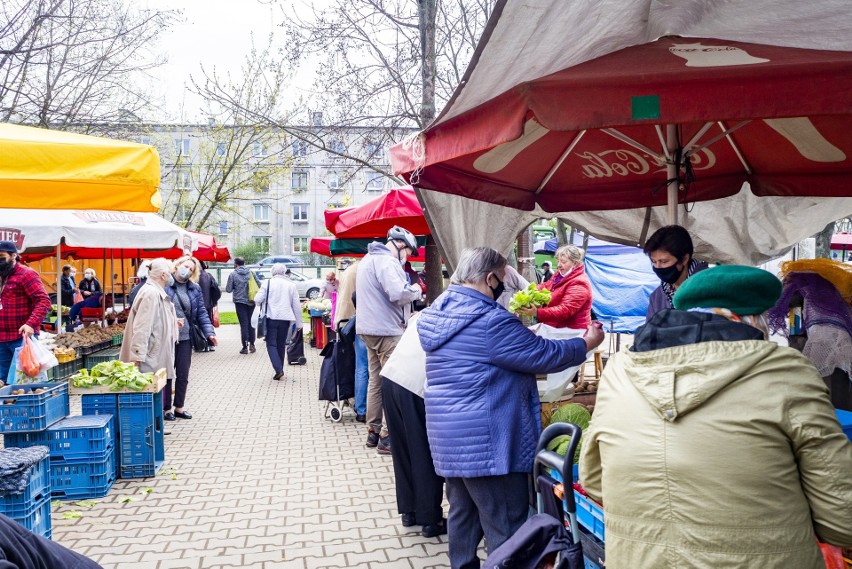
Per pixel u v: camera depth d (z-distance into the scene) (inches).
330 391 337.4
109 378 244.2
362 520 201.6
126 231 384.5
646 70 93.2
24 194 134.6
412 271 374.0
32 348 232.2
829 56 97.0
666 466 71.2
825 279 156.3
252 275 645.3
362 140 430.6
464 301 139.1
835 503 66.2
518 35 94.7
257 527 196.2
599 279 442.3
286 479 243.8
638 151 179.0
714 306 77.3
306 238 2455.7
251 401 398.0
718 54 106.1
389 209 312.5
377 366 282.8
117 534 191.0
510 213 200.2
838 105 82.4
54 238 352.8
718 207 220.5
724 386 70.2
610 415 78.4
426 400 141.2
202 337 655.8
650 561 72.0
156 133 954.1
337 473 251.1
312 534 190.5
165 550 179.5
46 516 178.4
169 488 233.9
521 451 134.5
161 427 261.7
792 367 70.6
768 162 177.0
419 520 185.2
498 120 97.3
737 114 85.4
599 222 220.7
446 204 187.8
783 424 67.8
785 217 216.7
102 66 673.0
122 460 244.7
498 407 134.3
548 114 90.3
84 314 653.3
